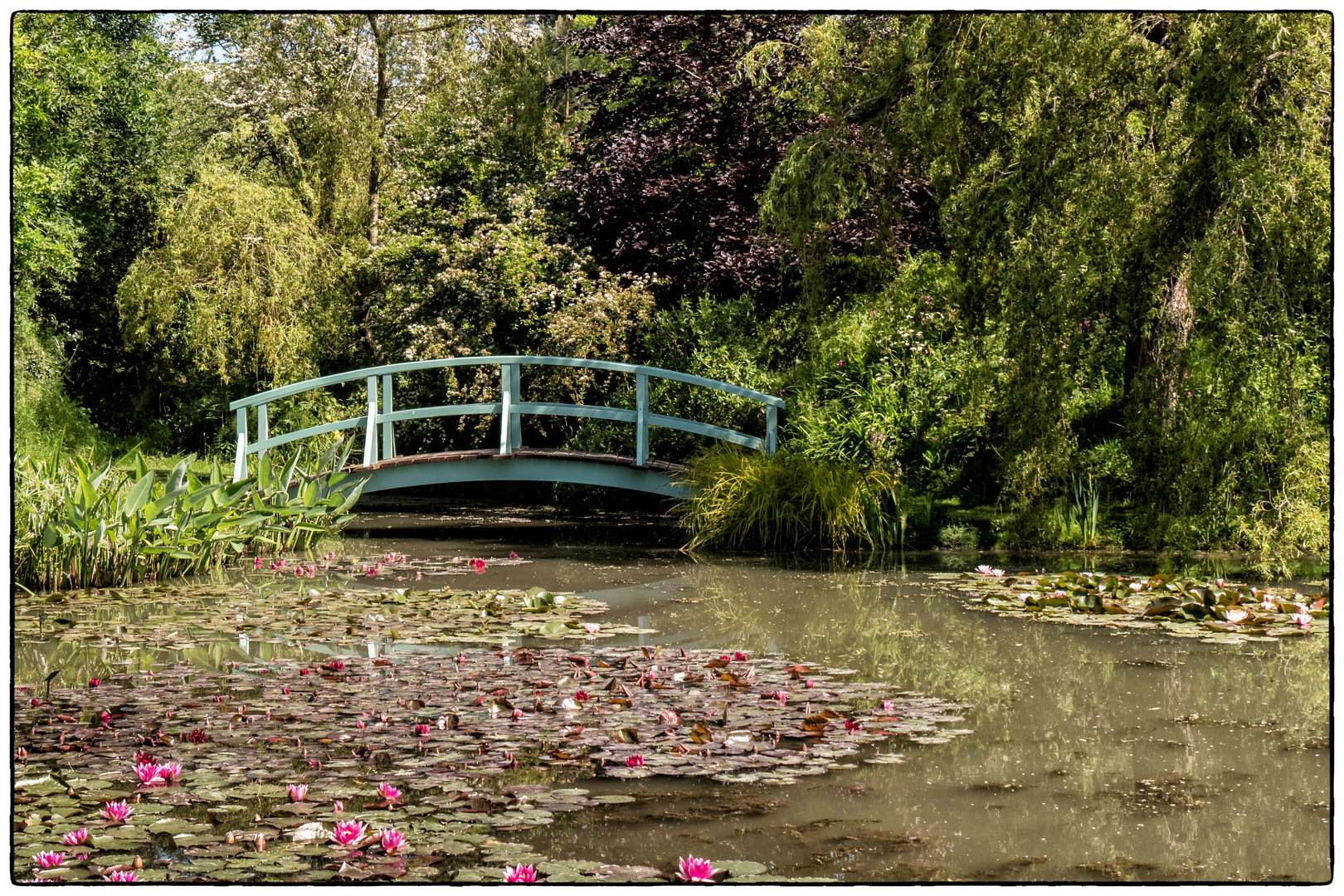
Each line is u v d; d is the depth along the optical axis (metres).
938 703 3.79
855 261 10.27
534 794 2.84
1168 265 6.45
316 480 8.85
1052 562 7.10
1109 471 8.46
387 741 3.24
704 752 3.19
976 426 8.89
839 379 9.45
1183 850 2.56
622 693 3.81
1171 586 5.94
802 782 3.01
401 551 7.87
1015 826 2.70
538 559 7.42
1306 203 6.01
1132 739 3.42
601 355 11.22
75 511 6.12
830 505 7.96
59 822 2.59
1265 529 6.22
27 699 3.76
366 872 2.31
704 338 10.43
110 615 5.41
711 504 8.20
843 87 8.25
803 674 4.17
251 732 3.36
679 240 11.85
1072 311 6.71
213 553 7.07
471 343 11.63
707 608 5.61
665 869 2.40
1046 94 6.68
